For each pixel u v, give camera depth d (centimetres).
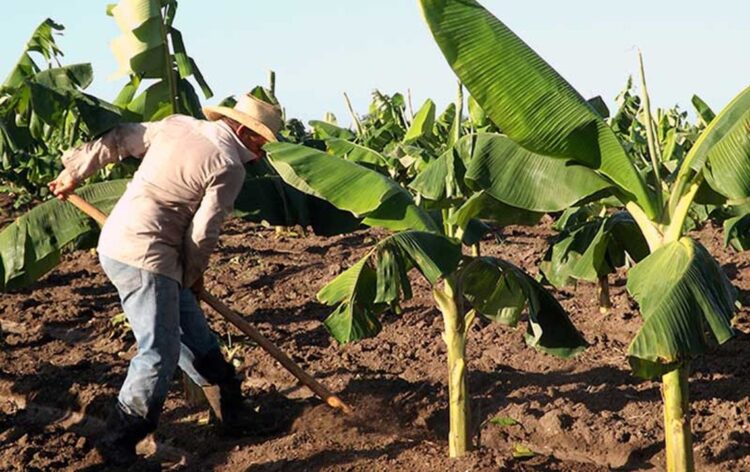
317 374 693
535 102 441
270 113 532
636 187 450
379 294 474
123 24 614
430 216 556
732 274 966
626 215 584
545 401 614
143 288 518
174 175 516
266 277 1040
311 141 752
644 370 408
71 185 559
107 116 553
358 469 525
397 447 555
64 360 754
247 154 533
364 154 745
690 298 411
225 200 515
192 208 522
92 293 999
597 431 562
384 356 736
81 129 657
